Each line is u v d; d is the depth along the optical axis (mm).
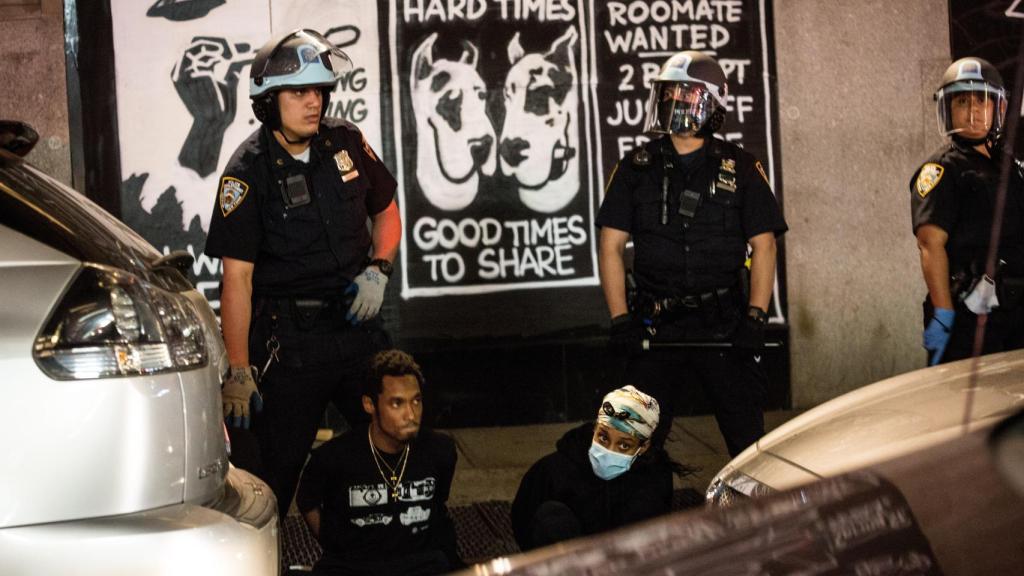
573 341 14859
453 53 14594
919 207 11109
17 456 5512
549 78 14719
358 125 14523
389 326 14648
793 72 15039
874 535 3670
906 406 6957
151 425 5781
